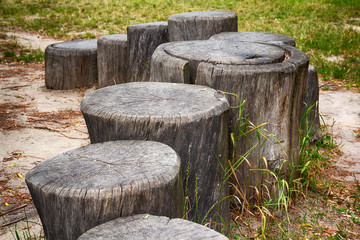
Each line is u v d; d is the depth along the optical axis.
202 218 3.19
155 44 6.32
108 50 6.91
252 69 3.40
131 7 15.54
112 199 2.22
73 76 7.24
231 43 4.44
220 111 3.02
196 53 3.91
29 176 2.40
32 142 5.03
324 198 3.88
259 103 3.46
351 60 8.71
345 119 6.05
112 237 2.05
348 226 3.48
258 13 14.45
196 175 3.03
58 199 2.25
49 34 11.77
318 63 8.63
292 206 3.76
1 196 3.80
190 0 17.02
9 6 15.57
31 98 6.77
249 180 3.64
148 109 2.96
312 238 3.28
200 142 2.95
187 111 2.92
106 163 2.50
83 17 14.03
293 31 11.41
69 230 2.30
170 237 2.04
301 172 3.78
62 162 2.54
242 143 3.54
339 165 4.62
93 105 3.05
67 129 5.48
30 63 9.08
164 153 2.61
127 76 6.69
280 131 3.59
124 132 2.86
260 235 3.31
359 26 12.12
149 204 2.31
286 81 3.48
